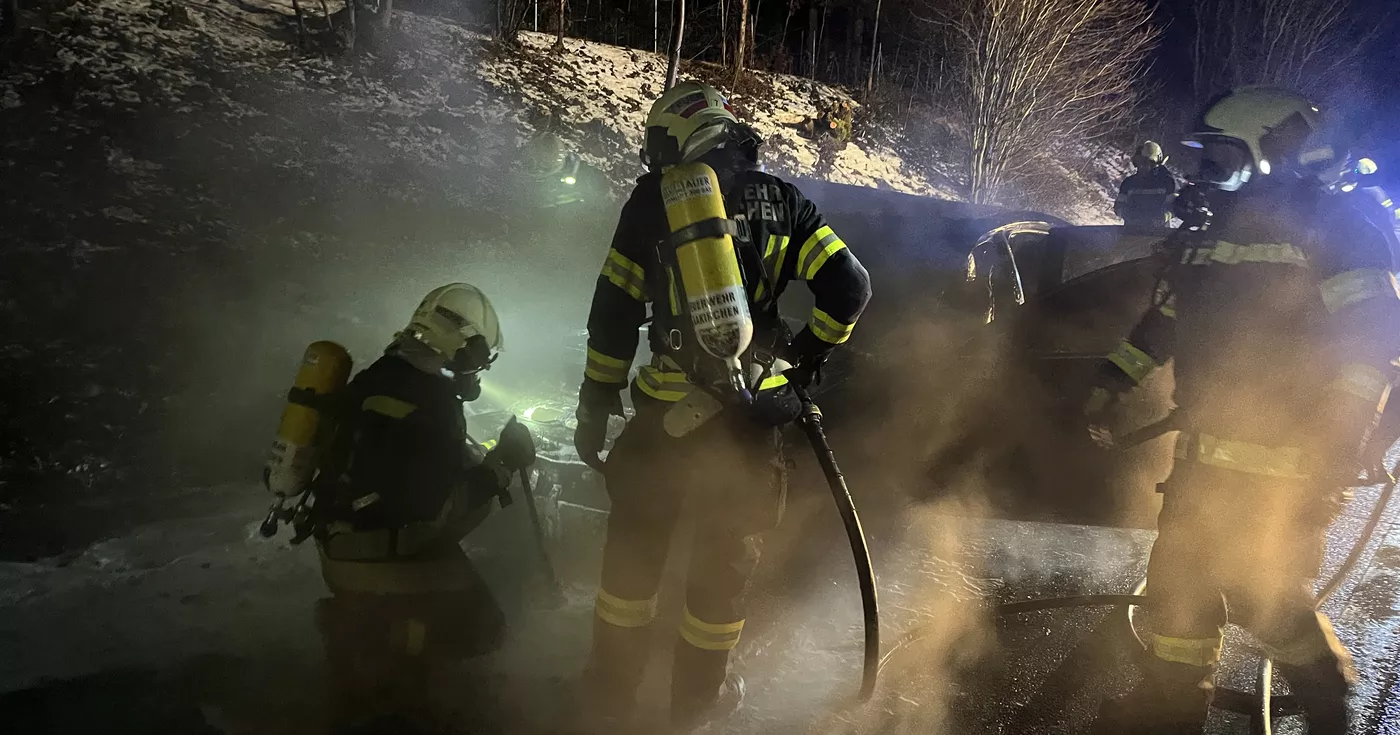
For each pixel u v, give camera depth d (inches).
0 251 285.1
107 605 132.3
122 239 318.7
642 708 116.8
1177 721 119.1
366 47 654.5
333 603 112.0
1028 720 121.0
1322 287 110.1
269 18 669.3
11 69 459.2
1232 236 114.2
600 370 105.0
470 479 114.0
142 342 244.1
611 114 704.4
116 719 108.6
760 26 1116.5
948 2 866.8
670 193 97.7
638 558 108.8
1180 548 118.3
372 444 107.4
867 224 290.7
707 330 95.7
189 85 510.6
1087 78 815.1
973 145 817.5
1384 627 153.3
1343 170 115.3
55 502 163.9
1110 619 147.9
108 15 573.3
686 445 102.0
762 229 103.0
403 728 109.7
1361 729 123.0
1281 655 123.7
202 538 154.4
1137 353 119.6
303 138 487.2
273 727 108.7
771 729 115.2
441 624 110.6
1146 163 255.1
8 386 203.0
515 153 558.9
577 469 182.2
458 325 110.8
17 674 115.2
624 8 1028.5
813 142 821.9
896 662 132.0
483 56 719.7
